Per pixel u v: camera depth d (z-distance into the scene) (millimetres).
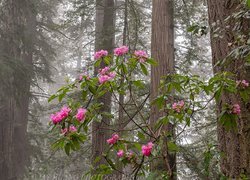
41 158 13453
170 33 7105
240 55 2977
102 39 10211
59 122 2727
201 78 3178
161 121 3070
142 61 3094
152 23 7258
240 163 3021
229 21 3379
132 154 2914
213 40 3553
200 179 6164
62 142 2635
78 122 2795
